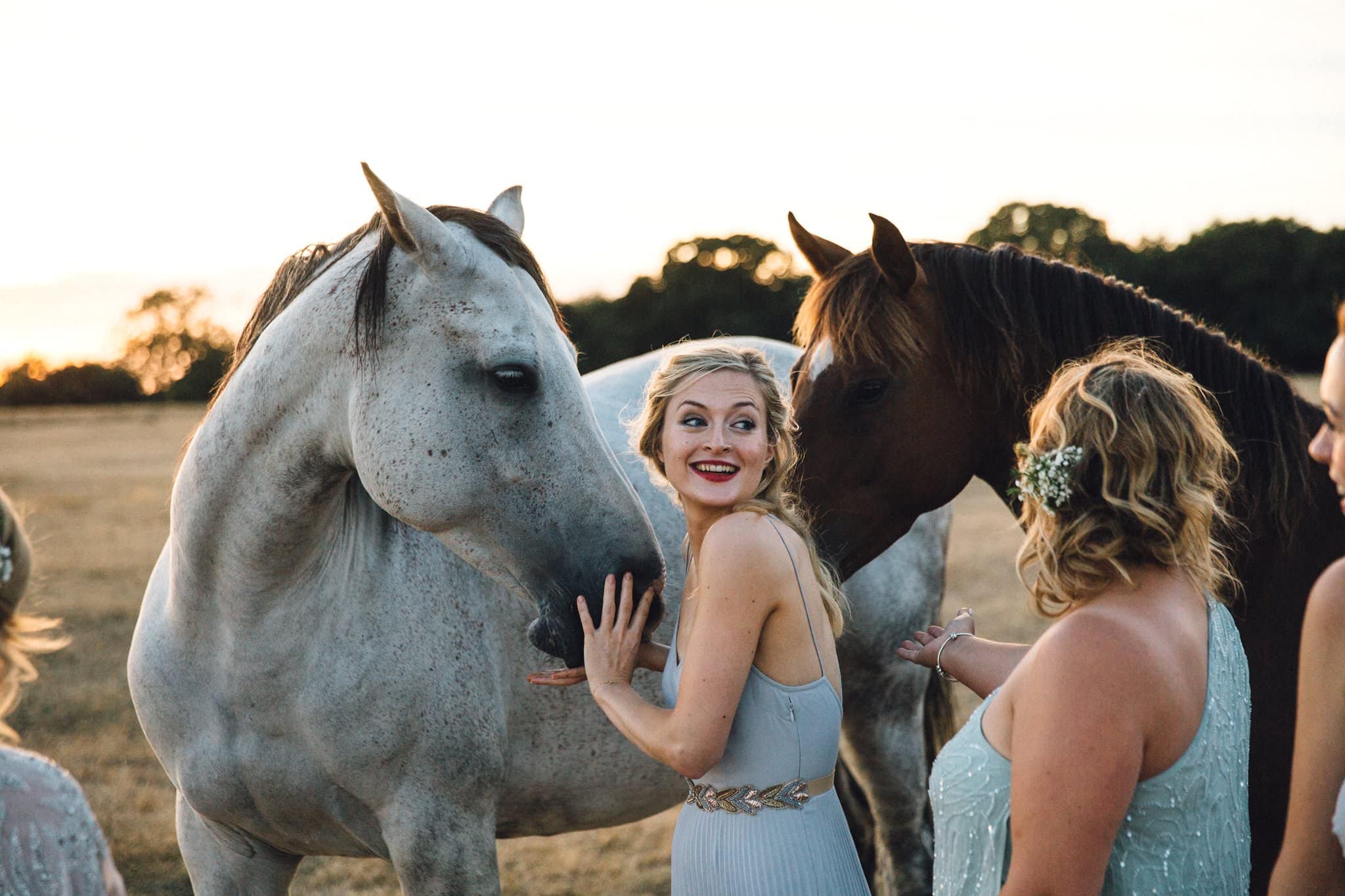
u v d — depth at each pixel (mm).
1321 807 1339
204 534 2199
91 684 6199
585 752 2672
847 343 2518
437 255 2023
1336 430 1306
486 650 2459
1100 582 1445
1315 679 1352
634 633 1953
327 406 2107
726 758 1828
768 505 1881
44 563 9859
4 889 1217
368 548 2338
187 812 2492
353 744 2295
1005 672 1979
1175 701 1347
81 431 30672
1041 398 2496
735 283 29047
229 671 2264
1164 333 2475
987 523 12023
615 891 4098
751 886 1791
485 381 2033
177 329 48594
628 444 2973
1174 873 1362
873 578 3252
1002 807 1430
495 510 2062
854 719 3377
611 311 30172
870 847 3566
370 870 4254
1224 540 2316
